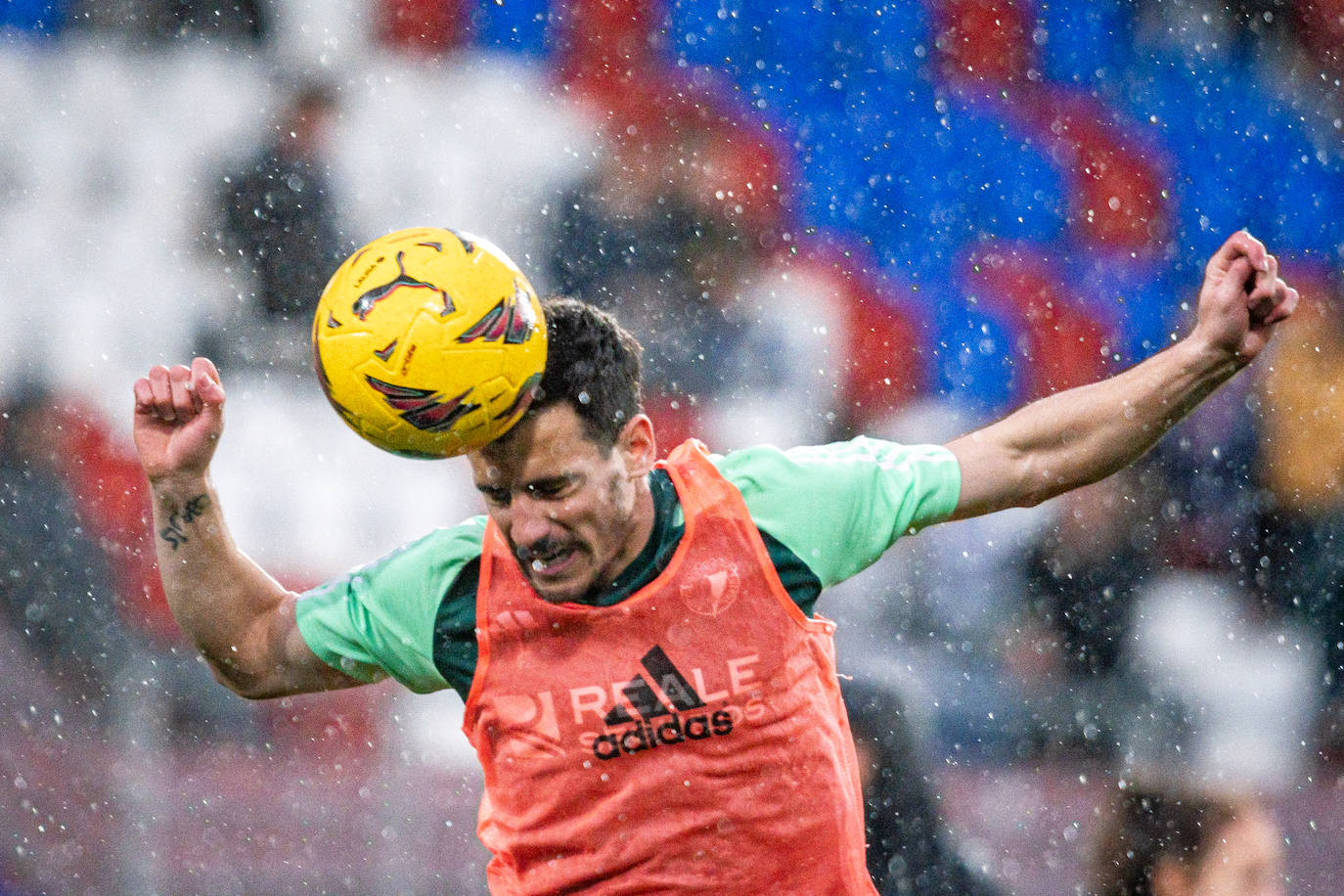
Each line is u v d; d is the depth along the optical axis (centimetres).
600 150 3466
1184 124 4016
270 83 3219
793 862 1102
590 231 3403
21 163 3077
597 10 3512
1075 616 3120
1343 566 3412
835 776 1105
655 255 3438
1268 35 4100
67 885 2214
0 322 2981
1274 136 4091
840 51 3703
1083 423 1108
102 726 2598
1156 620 3219
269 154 3181
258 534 2938
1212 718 3089
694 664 1066
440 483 3030
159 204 3127
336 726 2655
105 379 3009
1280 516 3491
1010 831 2492
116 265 3075
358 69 3281
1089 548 3191
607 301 3384
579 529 1022
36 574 2784
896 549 3012
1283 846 2577
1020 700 2980
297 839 2361
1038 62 3878
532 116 3419
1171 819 1708
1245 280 1097
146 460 1087
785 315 3472
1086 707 3017
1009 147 3825
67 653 2709
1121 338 3862
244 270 3133
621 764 1077
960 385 3650
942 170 3762
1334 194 4141
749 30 3619
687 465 1083
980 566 3080
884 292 3625
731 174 3547
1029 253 3803
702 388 3362
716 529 1069
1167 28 3994
